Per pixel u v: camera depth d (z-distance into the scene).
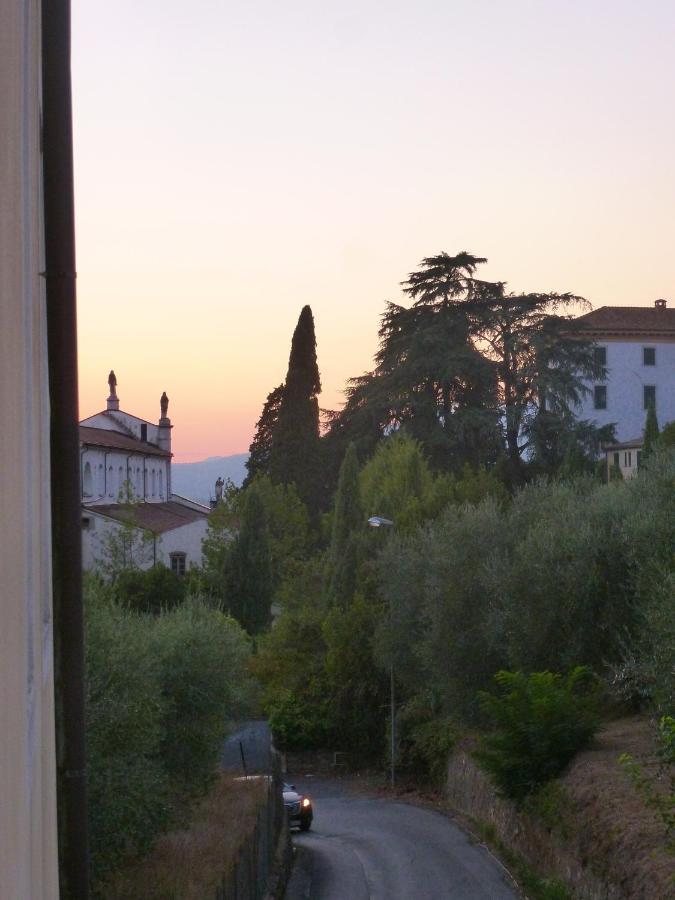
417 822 27.59
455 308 52.66
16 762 3.27
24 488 3.54
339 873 21.70
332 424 56.94
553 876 17.00
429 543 31.14
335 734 40.16
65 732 5.30
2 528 3.21
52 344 5.23
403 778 35.56
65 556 5.27
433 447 51.75
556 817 17.20
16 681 3.32
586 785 16.91
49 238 5.20
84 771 5.32
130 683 12.45
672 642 14.32
